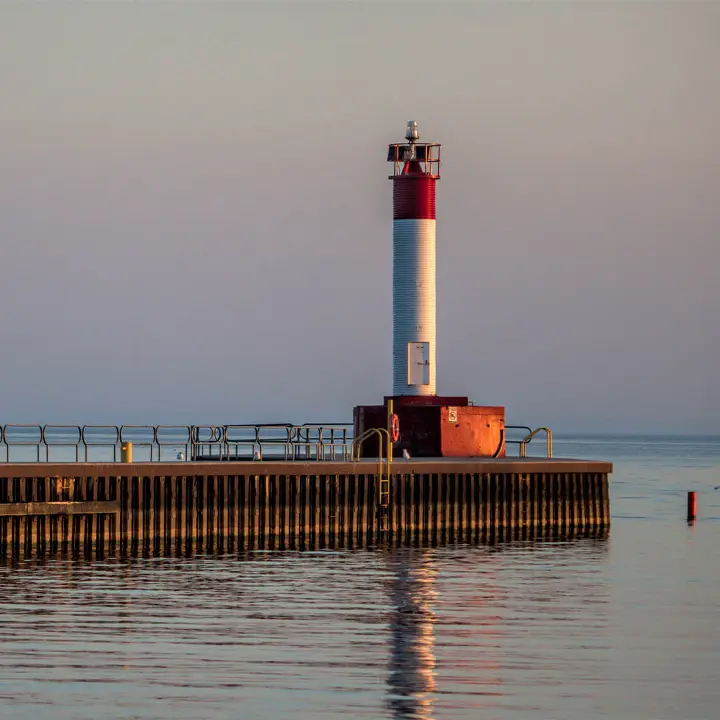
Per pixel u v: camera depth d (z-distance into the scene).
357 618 100.88
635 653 89.94
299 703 76.81
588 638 94.69
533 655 88.94
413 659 87.25
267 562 128.62
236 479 138.62
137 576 118.94
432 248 172.12
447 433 166.75
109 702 76.69
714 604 109.31
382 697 78.19
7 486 129.75
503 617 102.31
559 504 155.38
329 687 80.19
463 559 133.25
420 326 171.38
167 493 136.00
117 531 134.00
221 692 78.81
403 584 117.00
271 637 93.50
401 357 172.00
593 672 84.50
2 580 115.69
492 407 169.12
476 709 76.25
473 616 102.50
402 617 101.56
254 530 139.50
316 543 142.00
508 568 127.94
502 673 84.00
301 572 122.81
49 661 85.50
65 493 131.75
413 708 76.25
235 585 115.12
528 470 152.62
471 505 149.88
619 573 126.56
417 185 171.62
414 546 142.00
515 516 152.50
